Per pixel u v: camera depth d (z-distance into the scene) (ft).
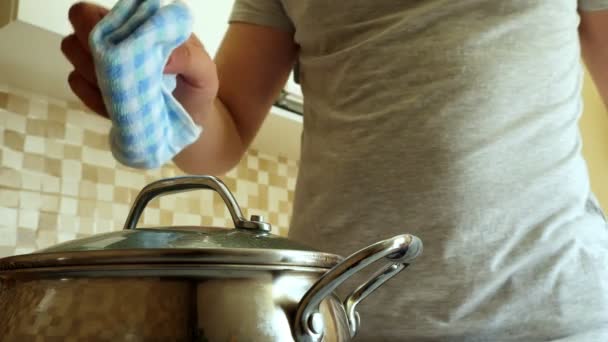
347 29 2.20
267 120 4.16
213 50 3.47
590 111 6.42
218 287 1.09
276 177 4.91
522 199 1.87
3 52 3.13
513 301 1.80
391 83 2.02
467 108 1.92
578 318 1.80
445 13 2.01
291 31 2.62
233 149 2.44
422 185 1.88
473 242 1.83
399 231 1.89
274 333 1.10
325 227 2.01
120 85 1.26
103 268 1.07
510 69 1.96
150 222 4.00
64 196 3.61
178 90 1.64
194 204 4.26
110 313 1.06
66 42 1.39
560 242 1.86
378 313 1.86
